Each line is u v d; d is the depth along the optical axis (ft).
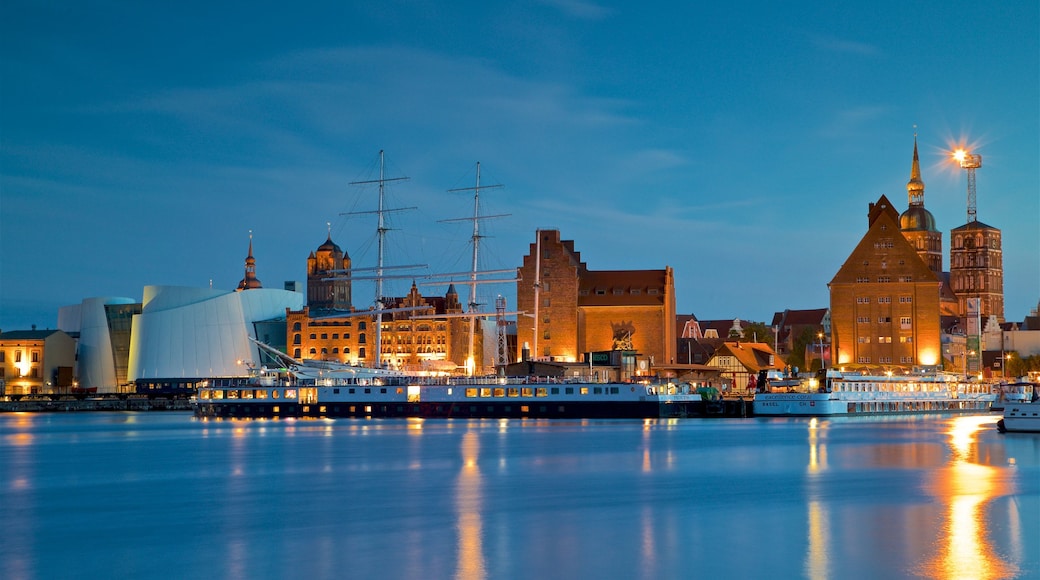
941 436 551.59
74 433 643.86
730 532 269.64
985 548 250.37
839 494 330.75
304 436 572.51
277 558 244.42
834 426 641.40
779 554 245.65
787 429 611.88
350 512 302.66
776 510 301.63
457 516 294.66
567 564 237.86
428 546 255.29
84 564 240.94
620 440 526.57
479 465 412.77
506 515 295.69
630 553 247.29
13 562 243.19
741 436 552.41
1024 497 322.34
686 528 275.39
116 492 347.36
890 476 372.58
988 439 530.27
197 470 406.00
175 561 242.78
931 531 269.44
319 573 231.30
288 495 335.88
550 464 415.03
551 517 292.20
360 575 229.86
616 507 308.19
